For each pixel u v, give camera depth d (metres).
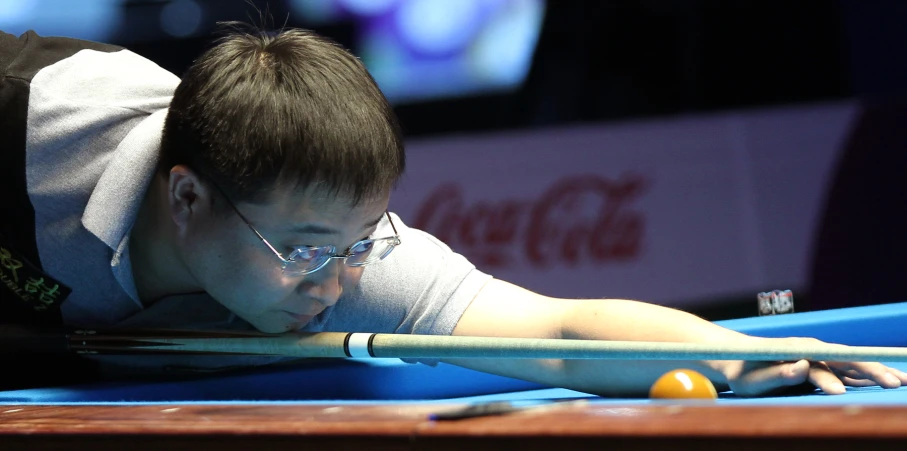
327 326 8.22
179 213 7.33
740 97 21.97
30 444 5.25
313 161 6.64
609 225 20.84
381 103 7.20
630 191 20.84
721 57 21.89
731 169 20.77
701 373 7.18
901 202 20.27
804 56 21.73
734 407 4.31
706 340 7.07
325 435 4.44
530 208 21.09
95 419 5.38
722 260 20.61
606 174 20.95
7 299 8.70
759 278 20.48
